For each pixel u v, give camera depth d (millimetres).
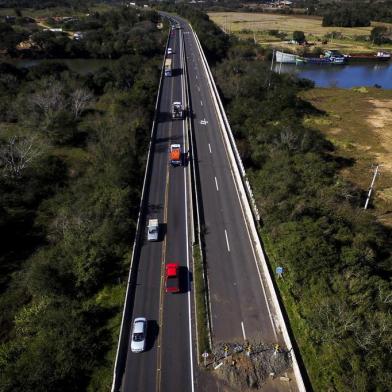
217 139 86188
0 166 75938
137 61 144875
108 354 40125
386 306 42562
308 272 46125
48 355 38250
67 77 124938
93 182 69625
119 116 90500
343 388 34844
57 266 49000
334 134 106312
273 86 129125
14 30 193750
